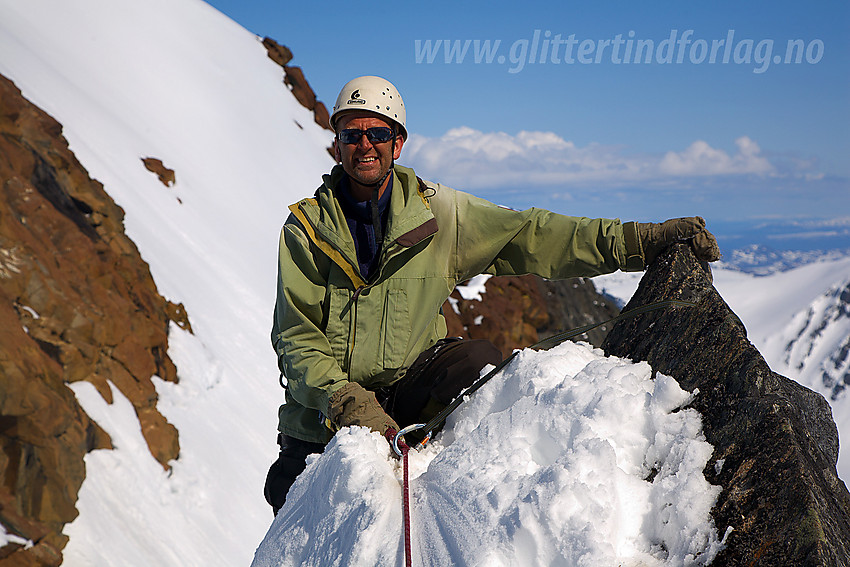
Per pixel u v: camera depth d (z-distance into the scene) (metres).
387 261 2.69
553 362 2.19
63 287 13.20
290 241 2.77
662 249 2.56
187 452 14.05
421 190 2.82
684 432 1.76
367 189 2.73
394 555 1.84
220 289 21.31
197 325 18.70
